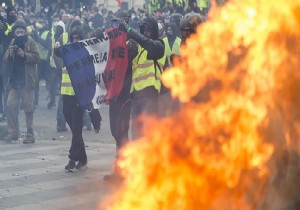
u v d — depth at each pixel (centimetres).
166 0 2055
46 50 1858
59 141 1223
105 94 861
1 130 1280
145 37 804
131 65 850
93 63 862
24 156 1037
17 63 1180
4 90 1523
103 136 1275
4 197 743
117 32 861
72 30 926
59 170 909
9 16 1605
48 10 2722
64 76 907
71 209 679
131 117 907
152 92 820
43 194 755
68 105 900
